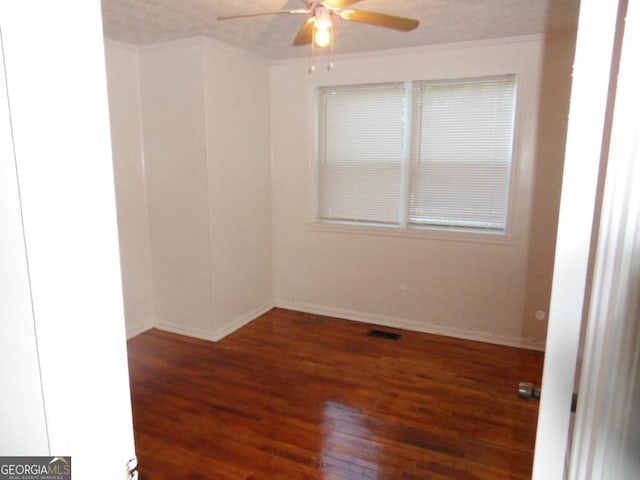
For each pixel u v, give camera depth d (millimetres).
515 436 2371
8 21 585
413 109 3713
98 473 747
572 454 719
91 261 697
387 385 2924
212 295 3615
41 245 644
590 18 627
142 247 3762
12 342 694
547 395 746
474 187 3623
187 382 2955
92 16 663
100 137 691
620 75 594
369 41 3418
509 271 3539
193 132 3434
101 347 727
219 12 2773
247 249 4008
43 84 620
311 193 4148
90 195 685
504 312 3600
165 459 2174
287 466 2127
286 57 3943
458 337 3760
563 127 3223
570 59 3143
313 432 2400
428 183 3771
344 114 3980
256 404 2684
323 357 3354
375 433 2393
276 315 4266
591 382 668
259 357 3350
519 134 3350
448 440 2336
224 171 3627
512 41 3275
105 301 725
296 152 4145
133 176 3617
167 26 3045
